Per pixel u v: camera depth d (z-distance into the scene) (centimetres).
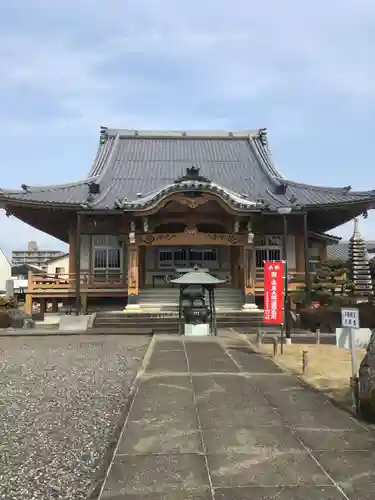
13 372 1250
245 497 491
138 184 3312
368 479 534
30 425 770
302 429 719
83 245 3053
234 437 682
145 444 655
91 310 2878
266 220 3003
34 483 544
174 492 504
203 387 1009
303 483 523
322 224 3394
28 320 2478
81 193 3081
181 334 2033
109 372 1232
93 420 795
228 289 2889
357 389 800
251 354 1474
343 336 927
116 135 3938
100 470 568
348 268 2636
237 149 3900
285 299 1697
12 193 2769
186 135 4000
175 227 3097
